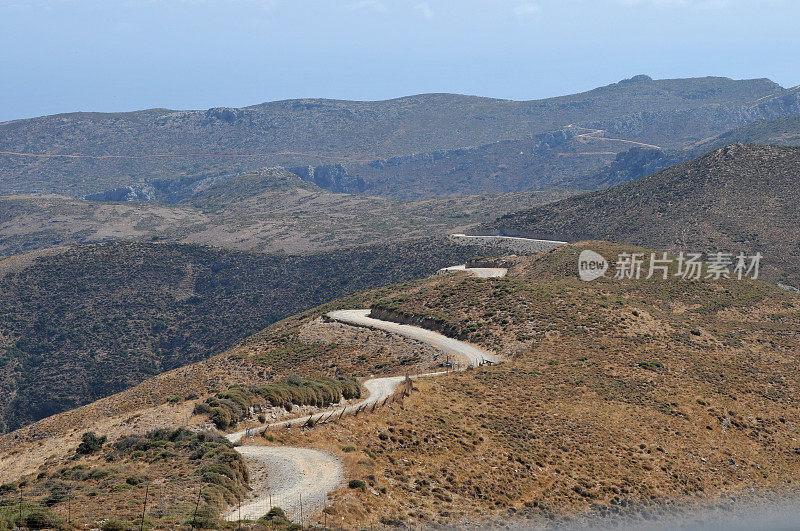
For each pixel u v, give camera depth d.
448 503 44.56
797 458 65.00
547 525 45.00
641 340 90.00
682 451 61.62
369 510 39.44
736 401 74.44
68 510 34.28
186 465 42.94
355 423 53.78
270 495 39.44
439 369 83.06
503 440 56.78
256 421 54.50
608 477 54.38
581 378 75.12
